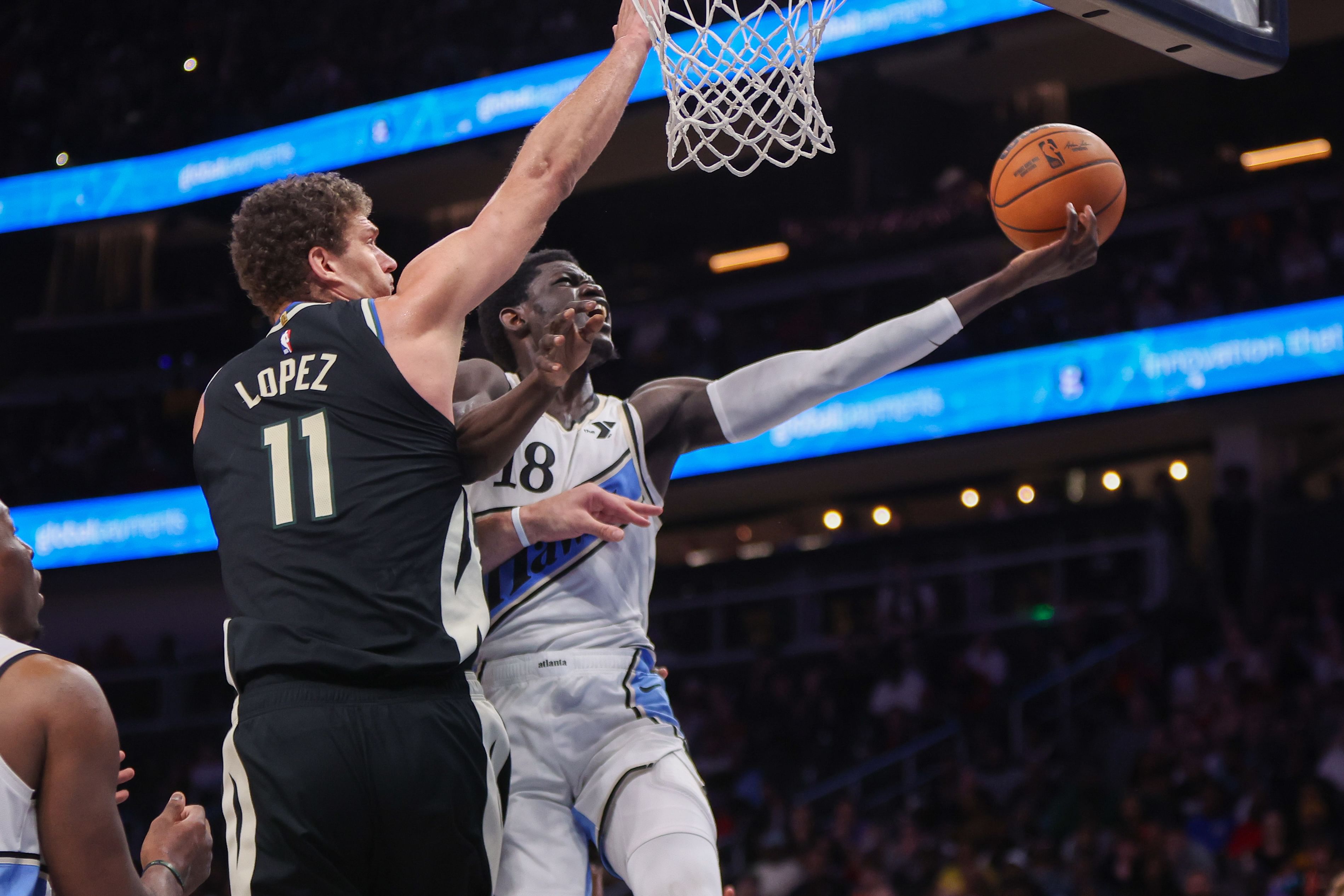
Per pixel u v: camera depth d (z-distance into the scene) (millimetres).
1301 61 13789
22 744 2031
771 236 15828
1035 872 9000
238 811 1938
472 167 14664
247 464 2047
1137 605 11805
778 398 2633
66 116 16250
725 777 11703
